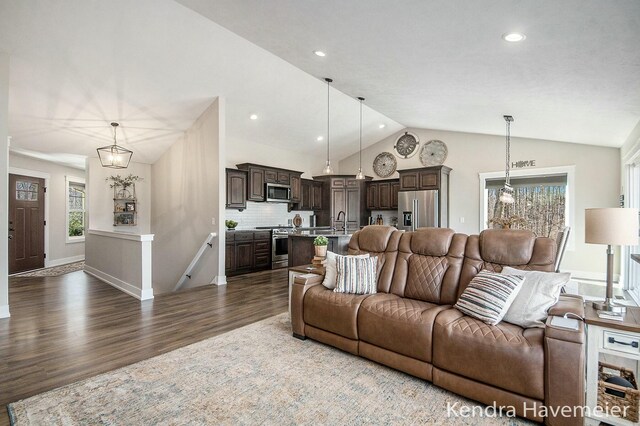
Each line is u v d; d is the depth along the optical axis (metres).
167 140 6.48
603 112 3.74
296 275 3.44
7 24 3.42
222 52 4.44
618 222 1.99
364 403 2.08
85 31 3.68
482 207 7.15
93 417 1.91
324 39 2.94
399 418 1.94
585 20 1.92
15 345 2.93
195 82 4.96
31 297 4.64
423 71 3.35
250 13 2.72
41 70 4.15
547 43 2.30
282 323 3.55
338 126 7.56
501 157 6.94
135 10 3.52
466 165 7.39
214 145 5.52
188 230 6.21
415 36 2.55
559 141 6.24
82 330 3.31
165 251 6.94
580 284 5.46
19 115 4.98
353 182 8.70
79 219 8.82
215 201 5.53
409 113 5.88
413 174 7.57
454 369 2.16
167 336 3.16
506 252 2.68
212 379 2.35
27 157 6.99
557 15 1.92
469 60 2.86
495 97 3.87
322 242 3.51
